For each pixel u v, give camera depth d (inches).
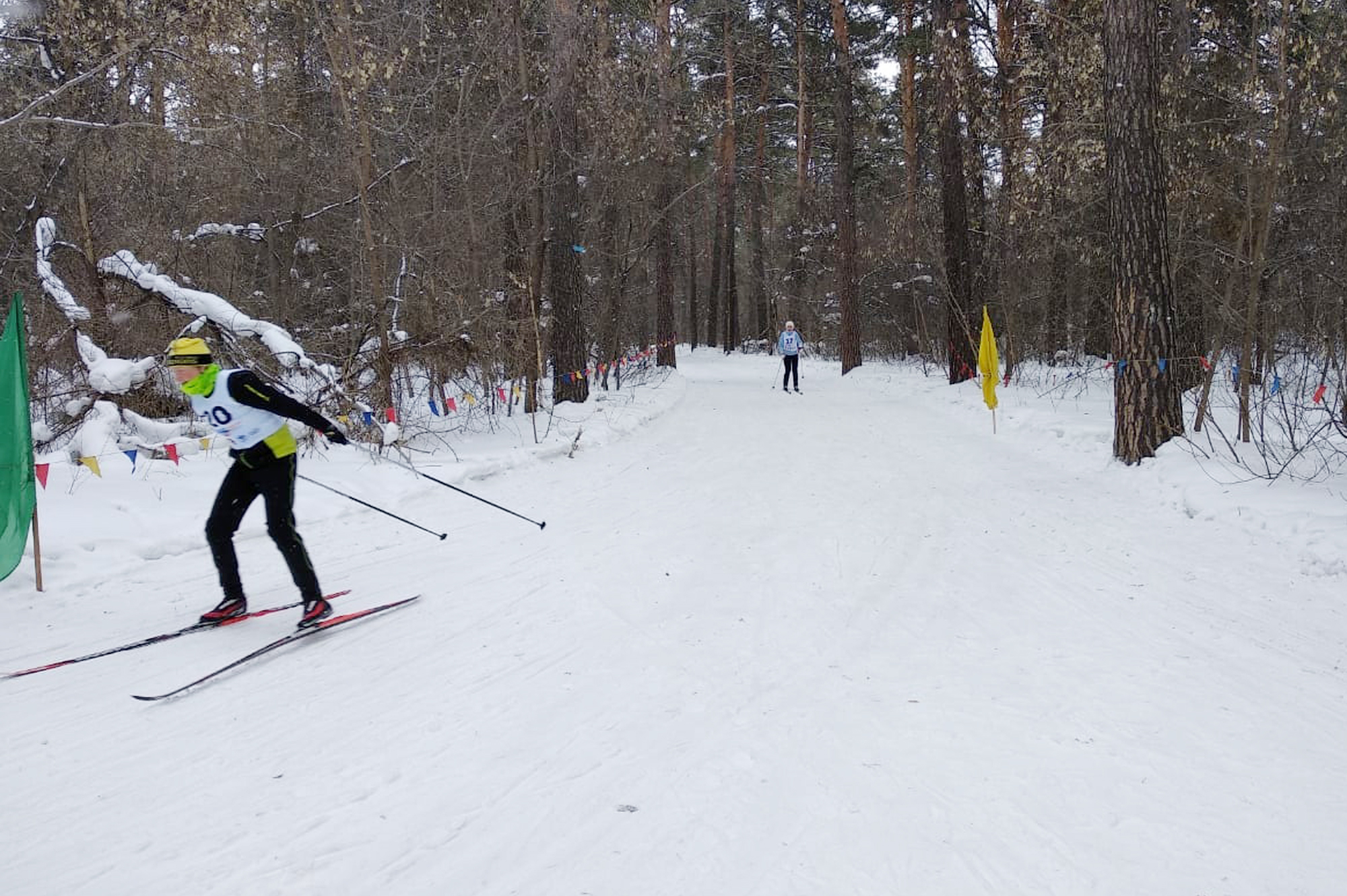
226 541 202.7
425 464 380.5
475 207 553.6
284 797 127.6
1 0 382.6
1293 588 214.7
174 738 146.9
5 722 153.6
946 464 407.2
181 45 405.7
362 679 171.8
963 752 138.3
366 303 487.2
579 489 364.8
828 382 923.4
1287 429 348.8
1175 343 359.9
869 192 1198.9
